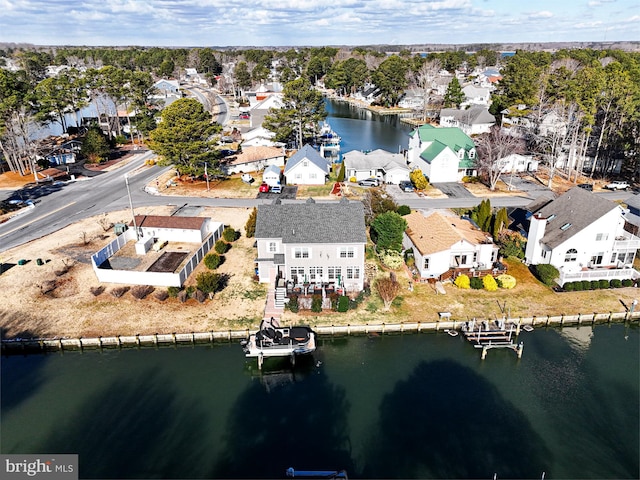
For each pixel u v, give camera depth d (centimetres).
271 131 9438
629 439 2900
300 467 2661
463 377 3428
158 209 6419
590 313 4084
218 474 2603
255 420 3003
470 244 4622
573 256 4619
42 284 4431
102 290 4362
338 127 12838
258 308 4134
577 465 2706
